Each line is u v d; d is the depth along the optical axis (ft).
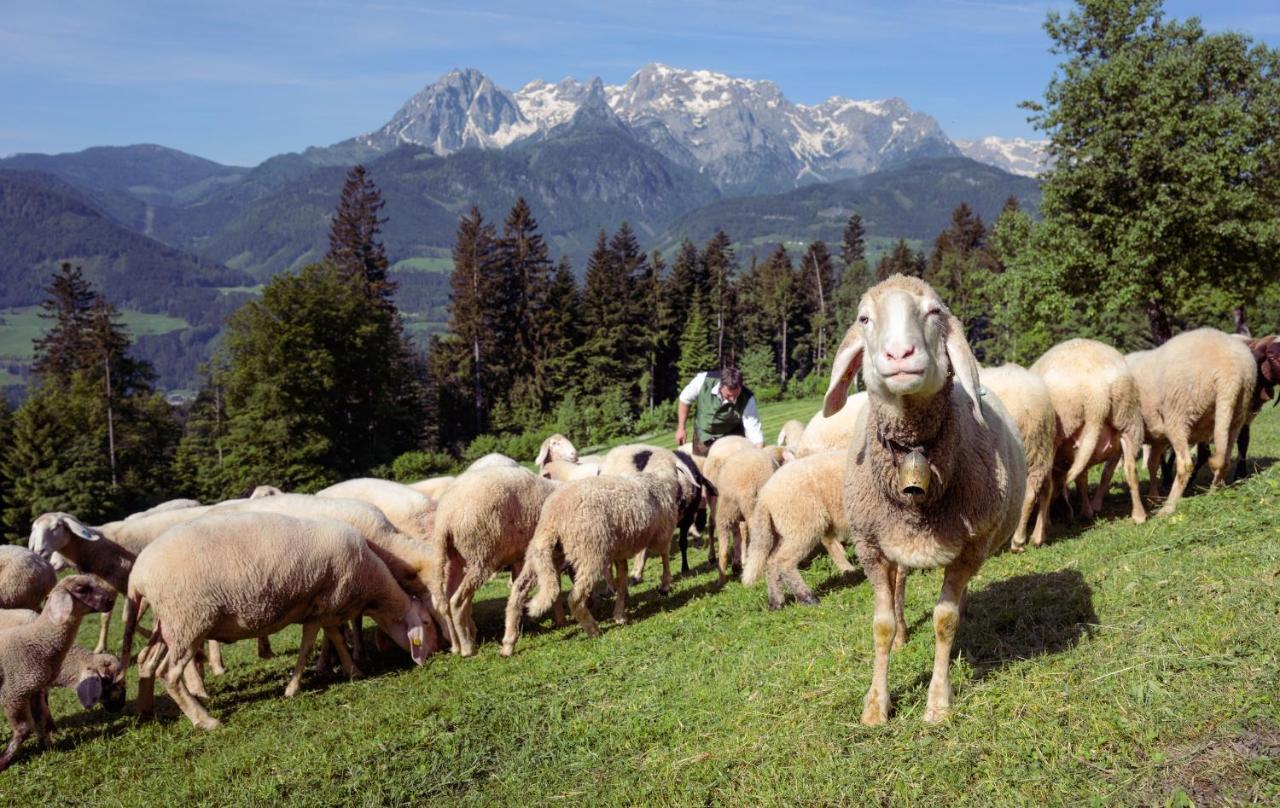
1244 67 82.94
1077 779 12.50
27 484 162.30
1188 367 29.09
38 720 23.24
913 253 366.22
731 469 33.01
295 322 171.53
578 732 18.56
